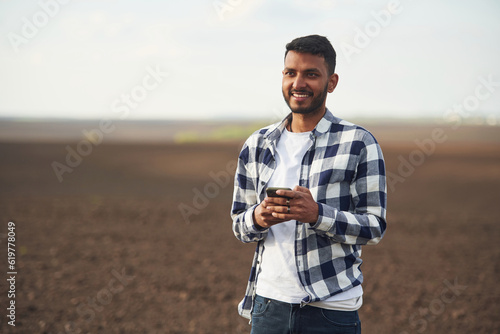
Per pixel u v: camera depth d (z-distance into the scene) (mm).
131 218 11109
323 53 2227
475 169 22125
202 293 6090
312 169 2234
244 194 2482
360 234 2092
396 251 8422
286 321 2223
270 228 2299
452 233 9969
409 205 13656
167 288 6250
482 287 6395
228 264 7480
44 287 6141
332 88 2350
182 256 7918
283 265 2234
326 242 2182
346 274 2205
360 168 2193
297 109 2250
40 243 8562
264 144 2395
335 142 2236
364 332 4863
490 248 8672
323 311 2182
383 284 6520
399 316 5320
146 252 8117
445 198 14875
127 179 18812
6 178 18172
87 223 10438
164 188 16625
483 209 13047
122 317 5188
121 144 39031
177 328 4926
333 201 2195
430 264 7570
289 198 1989
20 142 38438
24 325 4840
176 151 30672
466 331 4895
